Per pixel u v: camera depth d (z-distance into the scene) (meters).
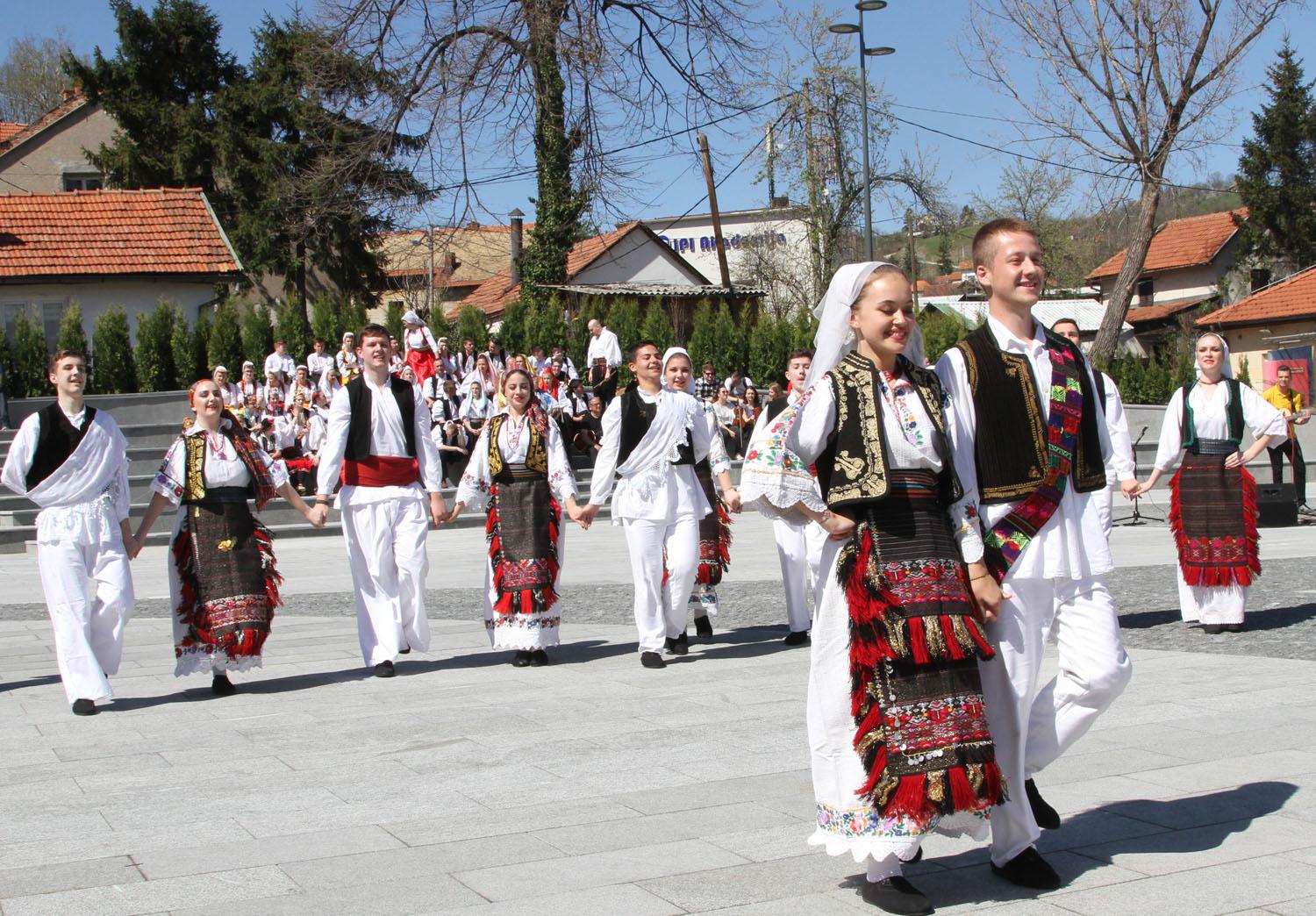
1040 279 4.11
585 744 6.02
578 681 7.80
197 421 7.78
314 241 37.84
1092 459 4.14
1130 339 55.34
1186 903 3.76
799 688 7.34
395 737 6.30
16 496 20.09
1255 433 8.86
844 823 3.87
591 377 24.53
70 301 28.06
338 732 6.47
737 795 5.07
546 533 8.45
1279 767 5.29
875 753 3.77
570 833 4.62
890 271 3.98
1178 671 7.50
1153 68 28.92
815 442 3.93
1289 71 52.47
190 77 40.50
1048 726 4.20
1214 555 8.87
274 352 25.98
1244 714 6.29
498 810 4.94
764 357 30.36
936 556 3.85
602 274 41.94
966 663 3.80
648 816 4.80
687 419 8.40
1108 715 6.34
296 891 4.05
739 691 7.27
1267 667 7.57
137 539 7.65
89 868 4.33
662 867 4.20
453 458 21.28
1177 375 31.53
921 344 4.22
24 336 25.22
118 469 7.52
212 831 4.75
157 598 13.11
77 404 7.38
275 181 37.12
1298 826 4.49
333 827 4.76
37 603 12.84
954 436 4.01
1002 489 4.03
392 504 8.27
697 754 5.76
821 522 3.90
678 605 8.50
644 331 29.31
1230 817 4.62
